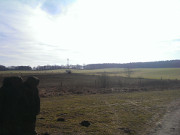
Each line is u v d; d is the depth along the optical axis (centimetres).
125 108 1368
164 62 14438
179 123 989
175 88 3291
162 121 1028
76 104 1521
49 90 2547
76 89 2744
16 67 13362
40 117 1066
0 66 12656
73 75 6275
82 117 1085
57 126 900
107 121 1007
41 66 14450
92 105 1480
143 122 1002
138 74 7631
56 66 15200
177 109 1371
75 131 833
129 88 3103
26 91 601
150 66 14075
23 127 586
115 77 5288
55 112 1207
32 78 641
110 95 2195
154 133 828
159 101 1739
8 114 545
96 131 838
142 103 1605
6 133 539
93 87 3161
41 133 792
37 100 648
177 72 8344
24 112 586
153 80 4516
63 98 1908
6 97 557
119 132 833
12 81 577
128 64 14912
